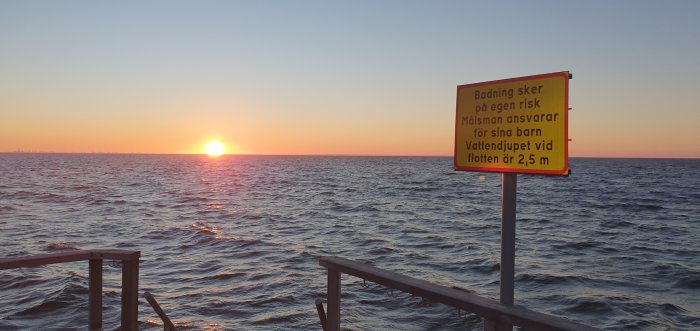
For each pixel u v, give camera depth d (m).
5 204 35.19
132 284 4.54
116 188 56.41
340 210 34.25
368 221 27.77
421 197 46.88
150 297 4.62
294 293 11.52
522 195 51.59
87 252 4.54
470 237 21.58
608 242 20.48
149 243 19.39
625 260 16.50
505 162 3.15
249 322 9.42
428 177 94.75
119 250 4.54
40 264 4.25
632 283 13.20
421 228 24.69
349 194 50.34
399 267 15.20
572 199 45.75
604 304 11.13
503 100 3.18
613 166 189.00
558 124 2.88
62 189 52.84
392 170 133.75
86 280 12.11
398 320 9.33
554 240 21.02
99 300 4.63
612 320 10.15
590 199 45.69
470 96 3.41
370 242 19.91
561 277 13.67
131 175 93.12
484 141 3.30
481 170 3.30
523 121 3.05
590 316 10.41
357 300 10.59
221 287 12.19
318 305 3.89
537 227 25.64
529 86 3.04
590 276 13.92
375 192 53.50
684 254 17.77
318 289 11.92
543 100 2.96
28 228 23.39
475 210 34.62
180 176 92.12
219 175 98.62
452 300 3.05
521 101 3.07
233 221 27.23
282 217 29.53
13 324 8.84
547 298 11.68
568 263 15.87
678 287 12.86
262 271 14.05
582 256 17.22
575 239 21.30
